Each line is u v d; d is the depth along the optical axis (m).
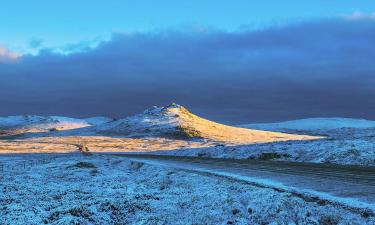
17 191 24.67
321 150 43.34
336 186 20.11
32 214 16.64
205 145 151.50
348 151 38.31
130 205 18.50
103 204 18.16
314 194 17.83
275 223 14.00
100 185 27.88
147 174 36.94
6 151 115.38
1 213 17.02
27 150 121.69
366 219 13.04
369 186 19.44
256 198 17.84
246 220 14.80
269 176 26.84
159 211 17.66
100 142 175.00
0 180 32.12
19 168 46.75
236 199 18.33
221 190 21.36
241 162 43.06
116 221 16.52
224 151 65.00
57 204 18.98
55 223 15.08
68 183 30.25
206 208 17.22
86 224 15.40
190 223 15.09
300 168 31.52
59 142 172.75
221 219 15.27
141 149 137.50
